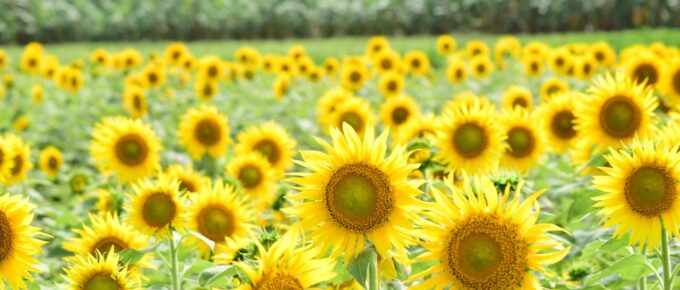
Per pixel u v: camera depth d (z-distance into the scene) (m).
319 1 43.12
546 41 23.91
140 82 13.69
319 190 3.09
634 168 3.37
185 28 42.16
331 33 43.00
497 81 15.34
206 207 4.70
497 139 5.25
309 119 12.35
